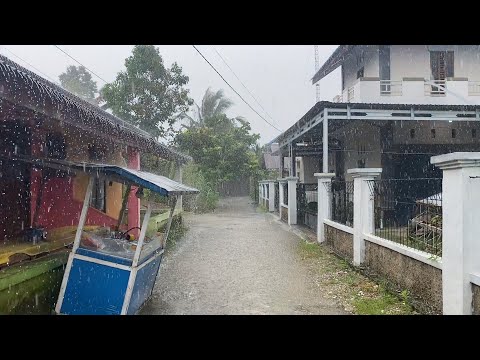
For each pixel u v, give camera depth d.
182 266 8.63
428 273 5.28
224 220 18.38
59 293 5.01
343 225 9.04
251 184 34.66
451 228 4.61
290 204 16.05
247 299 6.25
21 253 5.02
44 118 5.63
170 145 25.77
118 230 6.35
